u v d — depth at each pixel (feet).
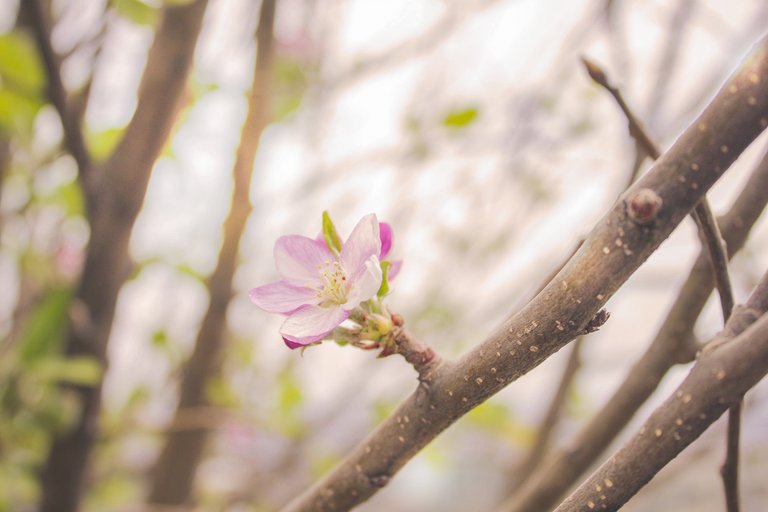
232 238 3.64
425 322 4.71
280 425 4.64
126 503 4.50
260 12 3.17
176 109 2.82
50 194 3.86
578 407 5.01
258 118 3.33
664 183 1.60
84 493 3.14
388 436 1.78
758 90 1.58
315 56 4.46
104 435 3.62
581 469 2.23
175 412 3.94
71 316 2.88
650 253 1.62
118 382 4.42
